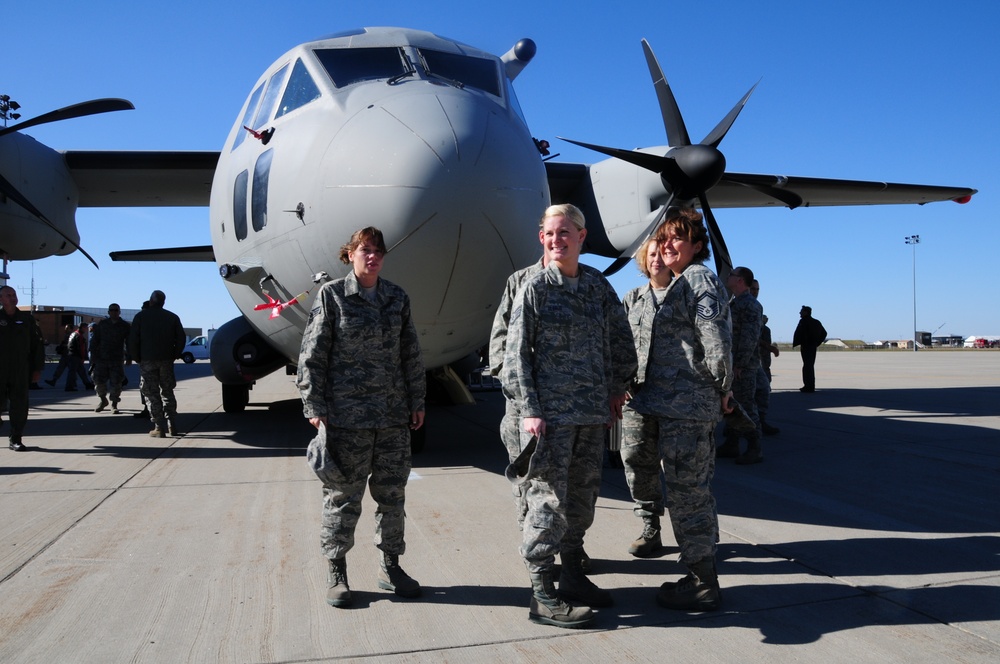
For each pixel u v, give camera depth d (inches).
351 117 213.3
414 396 133.3
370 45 250.2
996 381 625.6
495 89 256.2
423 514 183.5
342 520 127.0
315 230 205.8
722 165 291.0
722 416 134.3
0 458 267.6
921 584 133.6
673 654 106.2
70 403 512.4
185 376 936.9
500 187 202.7
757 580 137.3
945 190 448.8
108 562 145.9
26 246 361.7
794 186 430.9
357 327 126.4
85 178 398.6
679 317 129.1
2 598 126.7
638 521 180.1
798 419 361.7
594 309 125.0
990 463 246.7
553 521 117.1
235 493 207.8
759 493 206.7
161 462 258.4
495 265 206.4
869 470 237.5
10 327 283.3
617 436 167.0
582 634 113.7
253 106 274.4
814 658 104.1
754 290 322.7
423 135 200.1
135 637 110.9
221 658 104.1
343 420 125.0
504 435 128.6
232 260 263.7
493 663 103.1
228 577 137.9
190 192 429.7
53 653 105.3
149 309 321.1
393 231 194.4
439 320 214.7
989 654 104.6
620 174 332.8
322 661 103.4
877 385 583.2
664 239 133.6
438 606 125.0
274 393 580.4
